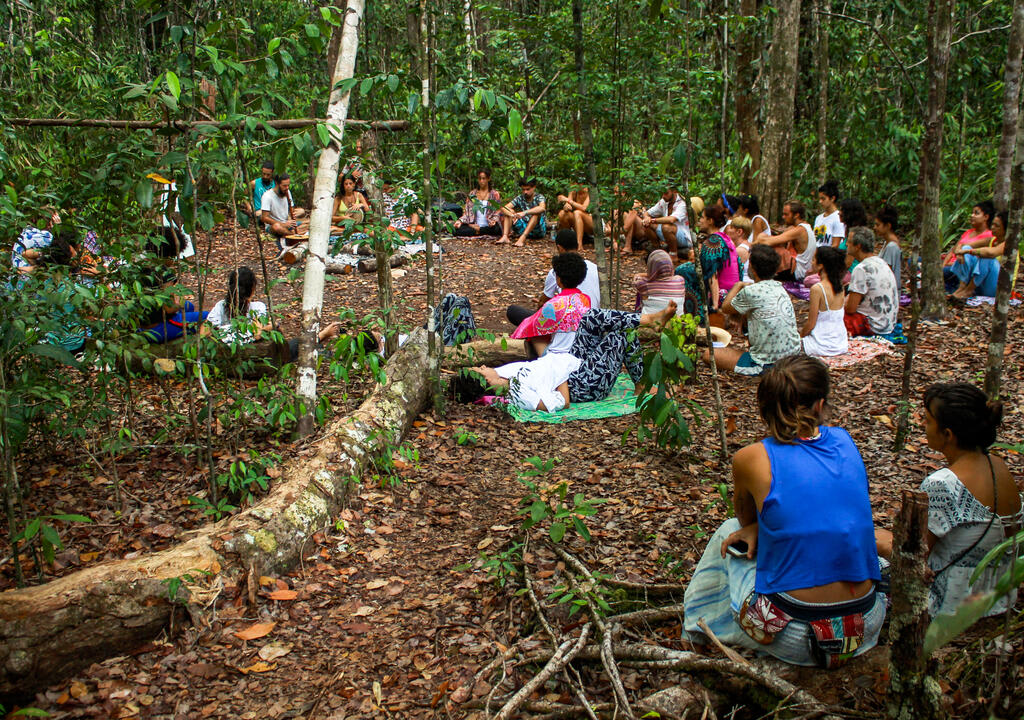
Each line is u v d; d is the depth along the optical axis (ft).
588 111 21.84
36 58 30.50
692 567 12.28
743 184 40.42
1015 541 6.38
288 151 14.62
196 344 14.06
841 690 9.11
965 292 28.63
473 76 18.48
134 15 42.16
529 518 12.61
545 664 10.01
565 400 19.12
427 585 12.24
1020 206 12.45
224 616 11.09
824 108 37.68
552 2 27.91
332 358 17.21
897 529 7.35
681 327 14.96
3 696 9.53
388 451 15.43
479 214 39.91
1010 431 17.06
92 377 16.11
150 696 9.77
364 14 20.06
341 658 10.54
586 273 20.61
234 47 14.02
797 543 9.05
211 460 13.67
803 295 29.55
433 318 18.44
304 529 12.84
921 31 41.34
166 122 13.91
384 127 17.69
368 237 18.67
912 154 39.11
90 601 10.19
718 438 17.46
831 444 9.52
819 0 40.73
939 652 9.14
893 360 22.11
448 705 9.51
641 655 9.82
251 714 9.52
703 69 20.01
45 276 12.64
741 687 9.41
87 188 13.83
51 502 14.21
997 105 43.42
